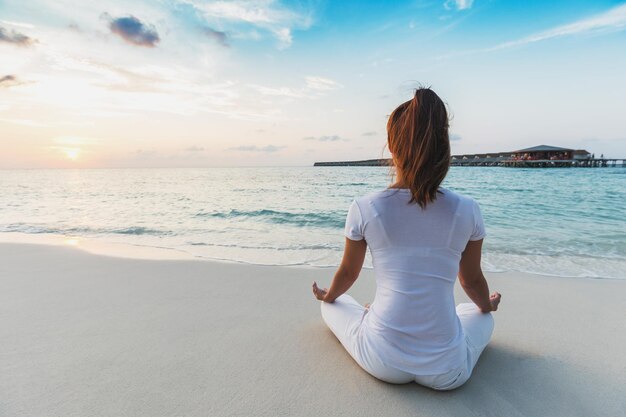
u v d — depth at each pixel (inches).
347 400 64.5
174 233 273.0
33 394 65.9
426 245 56.8
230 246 219.9
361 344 67.2
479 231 58.2
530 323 102.0
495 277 150.3
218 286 136.8
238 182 1010.7
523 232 264.8
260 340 89.6
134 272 156.8
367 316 68.7
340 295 80.7
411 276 58.4
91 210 417.1
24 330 95.4
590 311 111.3
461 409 62.0
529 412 61.5
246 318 104.5
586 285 138.5
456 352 61.4
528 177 1131.3
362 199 60.4
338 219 345.7
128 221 337.1
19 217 363.3
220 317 105.3
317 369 75.2
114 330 95.7
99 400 64.2
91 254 195.3
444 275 58.1
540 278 148.6
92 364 77.5
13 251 203.6
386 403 63.6
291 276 151.0
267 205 455.8
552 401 64.7
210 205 459.5
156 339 90.2
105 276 150.4
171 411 61.2
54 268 163.6
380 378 67.4
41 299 121.0
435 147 52.4
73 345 86.7
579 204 439.2
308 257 189.3
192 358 80.3
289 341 88.9
